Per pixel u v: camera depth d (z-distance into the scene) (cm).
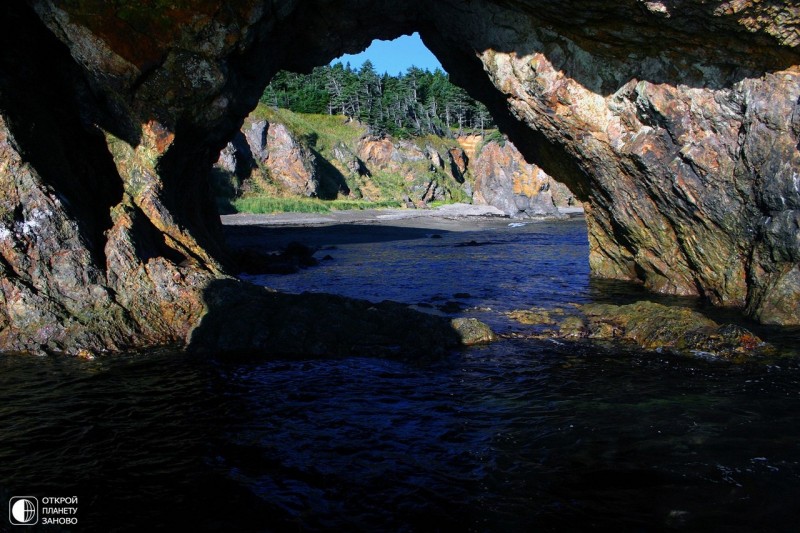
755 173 1305
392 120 9531
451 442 726
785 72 1198
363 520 561
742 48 1213
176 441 727
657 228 1652
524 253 2884
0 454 679
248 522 557
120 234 1284
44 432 744
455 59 1964
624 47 1403
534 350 1125
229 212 5359
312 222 4956
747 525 536
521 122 1773
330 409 837
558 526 543
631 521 548
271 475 646
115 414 809
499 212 6962
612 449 694
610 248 2006
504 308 1507
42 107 1346
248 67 1688
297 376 985
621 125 1526
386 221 5484
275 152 6656
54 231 1196
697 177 1428
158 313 1230
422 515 568
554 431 748
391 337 1157
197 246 1493
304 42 1880
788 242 1257
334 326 1171
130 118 1459
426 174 8356
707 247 1515
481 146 9844
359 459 684
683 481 616
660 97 1402
